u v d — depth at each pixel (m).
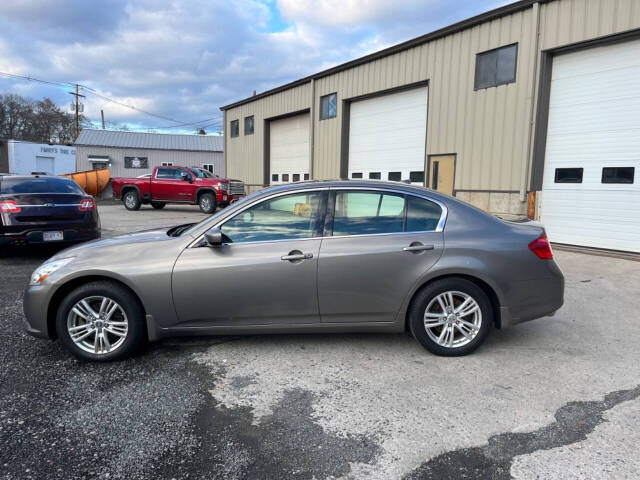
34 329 3.69
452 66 11.33
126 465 2.38
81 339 3.68
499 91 10.26
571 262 8.09
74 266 3.64
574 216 9.45
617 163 8.72
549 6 9.23
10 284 6.29
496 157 10.38
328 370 3.58
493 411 2.95
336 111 15.74
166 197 19.06
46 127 64.44
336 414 2.92
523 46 9.70
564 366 3.65
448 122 11.52
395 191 3.91
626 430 2.71
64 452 2.49
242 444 2.59
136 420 2.83
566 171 9.50
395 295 3.75
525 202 9.84
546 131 9.76
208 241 3.63
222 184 18.14
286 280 3.68
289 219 3.84
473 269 3.69
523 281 3.77
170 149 41.28
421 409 2.98
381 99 14.05
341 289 3.71
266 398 3.13
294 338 4.28
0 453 2.47
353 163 15.34
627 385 3.32
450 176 11.56
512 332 4.46
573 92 9.27
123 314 3.69
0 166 36.53
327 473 2.34
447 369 3.59
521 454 2.48
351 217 3.83
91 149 39.47
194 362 3.72
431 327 3.81
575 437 2.64
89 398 3.10
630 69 8.41
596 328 4.58
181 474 2.32
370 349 4.01
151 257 3.69
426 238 3.77
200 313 3.71
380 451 2.52
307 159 18.09
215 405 3.03
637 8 7.98
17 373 3.49
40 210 7.46
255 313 3.74
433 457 2.47
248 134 22.00
